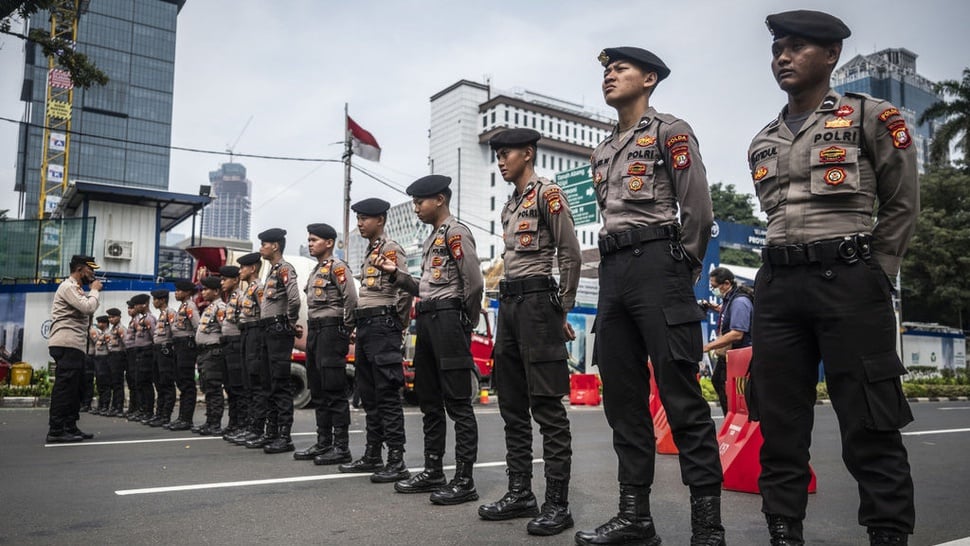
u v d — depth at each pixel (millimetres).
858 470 2502
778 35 2701
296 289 6602
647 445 3275
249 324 7027
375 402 5355
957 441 7707
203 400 13414
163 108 91875
